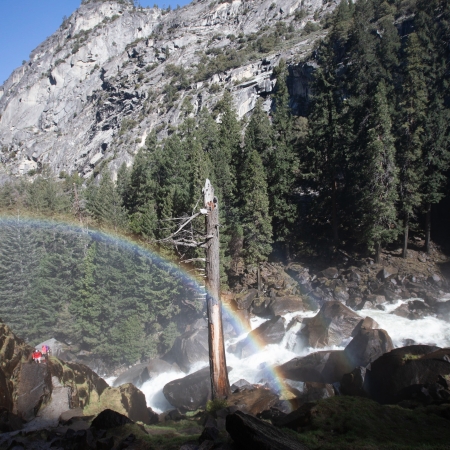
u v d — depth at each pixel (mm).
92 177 145375
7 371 16578
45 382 16969
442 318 31156
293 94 97875
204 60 189000
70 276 46188
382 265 41031
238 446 10180
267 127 52281
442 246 42625
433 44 51281
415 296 35906
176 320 39719
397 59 58406
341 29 88750
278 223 48062
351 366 23406
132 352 37875
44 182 87875
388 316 33031
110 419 13906
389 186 39094
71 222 50625
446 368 16312
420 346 18641
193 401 22828
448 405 13750
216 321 18141
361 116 46156
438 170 41469
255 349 31359
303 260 46500
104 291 40531
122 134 166375
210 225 18234
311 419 13047
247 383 23328
